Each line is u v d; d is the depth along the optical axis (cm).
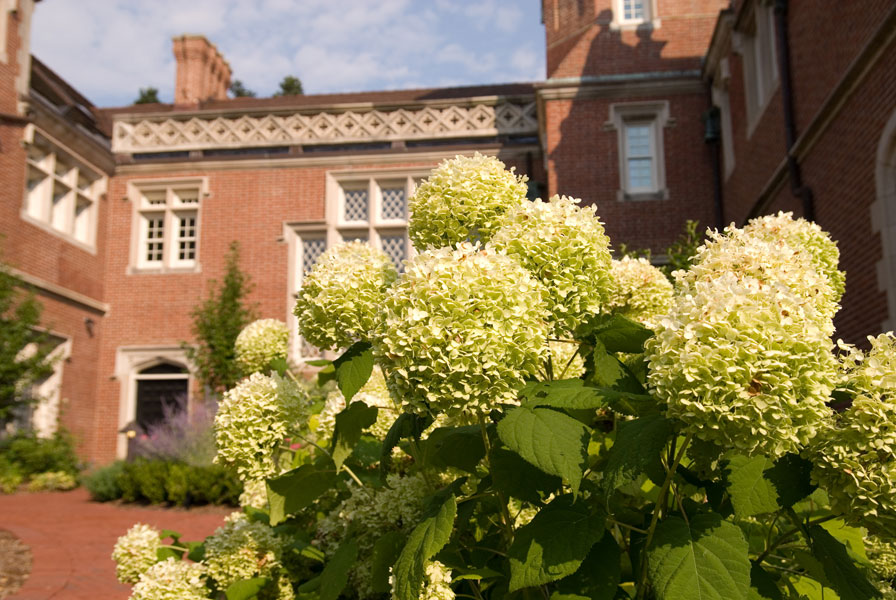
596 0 1550
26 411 1453
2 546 741
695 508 168
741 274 163
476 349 148
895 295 707
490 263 158
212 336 1399
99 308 1612
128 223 1678
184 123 1702
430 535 150
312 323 204
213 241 1647
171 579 235
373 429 277
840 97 812
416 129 1658
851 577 146
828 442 140
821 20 883
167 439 1196
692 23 1529
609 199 1472
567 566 145
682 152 1478
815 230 209
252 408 222
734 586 131
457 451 191
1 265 1308
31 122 1411
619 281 259
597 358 179
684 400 132
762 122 1141
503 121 1638
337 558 204
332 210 1641
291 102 1981
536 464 141
